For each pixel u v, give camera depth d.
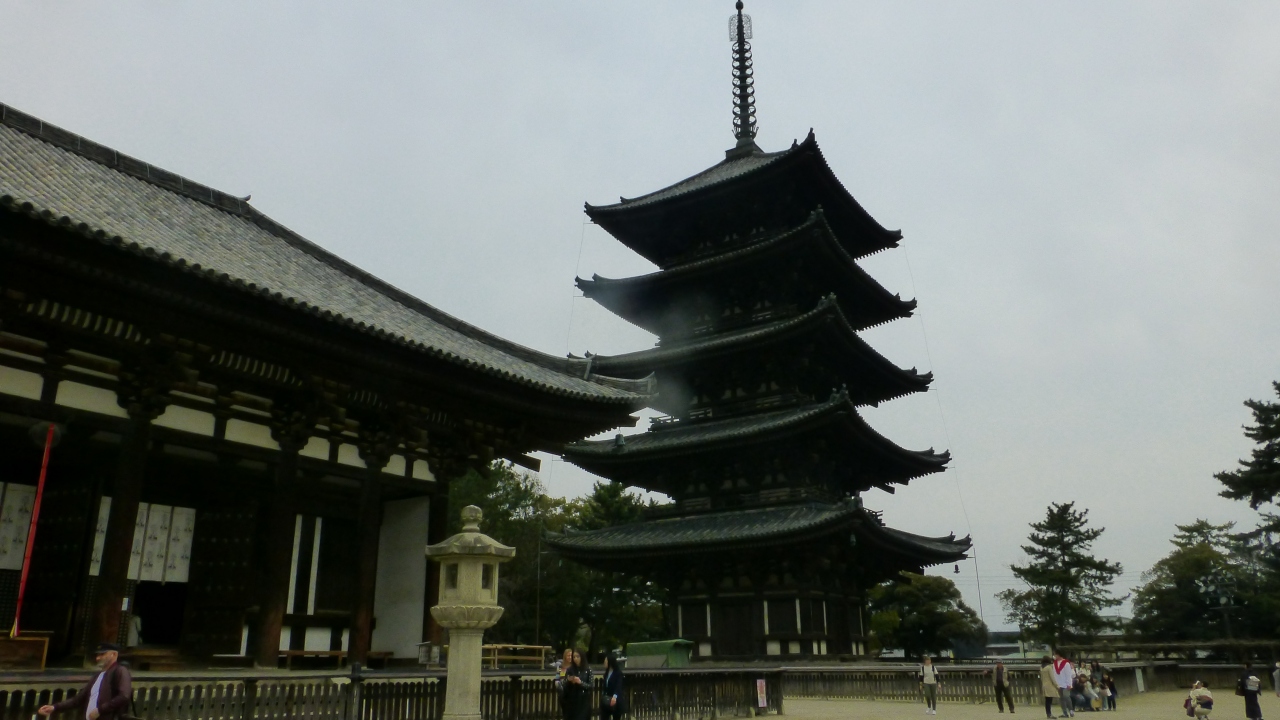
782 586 48.97
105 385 20.45
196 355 21.22
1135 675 54.34
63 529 21.75
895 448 54.97
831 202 59.94
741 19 72.06
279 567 23.17
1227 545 103.19
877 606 97.69
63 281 18.17
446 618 16.22
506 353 32.78
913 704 39.41
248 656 22.62
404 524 28.69
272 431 23.89
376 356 23.12
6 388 18.81
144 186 28.06
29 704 13.70
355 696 17.39
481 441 28.77
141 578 23.67
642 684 23.81
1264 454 72.12
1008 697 35.19
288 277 25.78
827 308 49.94
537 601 82.75
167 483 24.20
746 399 56.25
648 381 32.19
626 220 61.97
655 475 56.41
